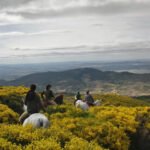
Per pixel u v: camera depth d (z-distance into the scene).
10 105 32.25
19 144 12.72
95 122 22.02
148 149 22.47
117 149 20.20
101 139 20.19
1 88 46.00
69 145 13.18
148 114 26.11
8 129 14.13
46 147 12.28
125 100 68.88
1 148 11.91
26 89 46.16
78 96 35.47
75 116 24.94
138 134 23.12
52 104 28.27
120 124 23.16
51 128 16.22
